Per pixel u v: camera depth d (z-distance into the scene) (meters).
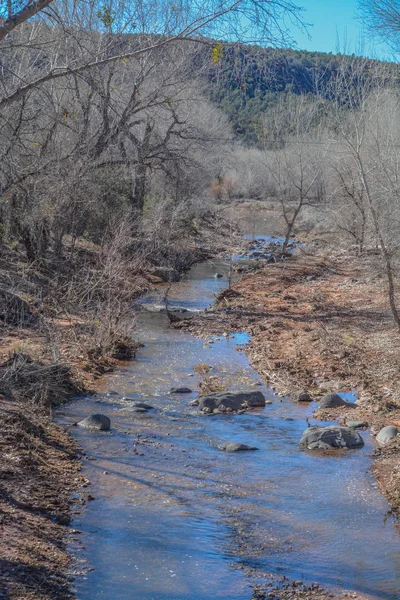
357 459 8.93
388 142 19.55
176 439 9.45
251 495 7.70
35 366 11.20
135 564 6.00
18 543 5.98
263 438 9.66
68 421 9.87
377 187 17.09
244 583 5.81
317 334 15.94
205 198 43.44
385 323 17.25
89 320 15.45
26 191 15.21
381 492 7.88
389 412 10.74
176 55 21.42
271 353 14.68
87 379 12.13
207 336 16.38
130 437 9.40
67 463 8.23
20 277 17.61
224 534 6.72
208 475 8.22
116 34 14.45
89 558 6.05
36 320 15.17
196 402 11.22
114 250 19.83
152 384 12.30
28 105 14.87
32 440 8.52
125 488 7.68
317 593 5.70
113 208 24.16
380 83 23.39
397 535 6.84
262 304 20.45
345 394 11.93
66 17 11.84
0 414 9.08
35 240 19.17
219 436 9.67
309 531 6.86
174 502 7.39
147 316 18.45
